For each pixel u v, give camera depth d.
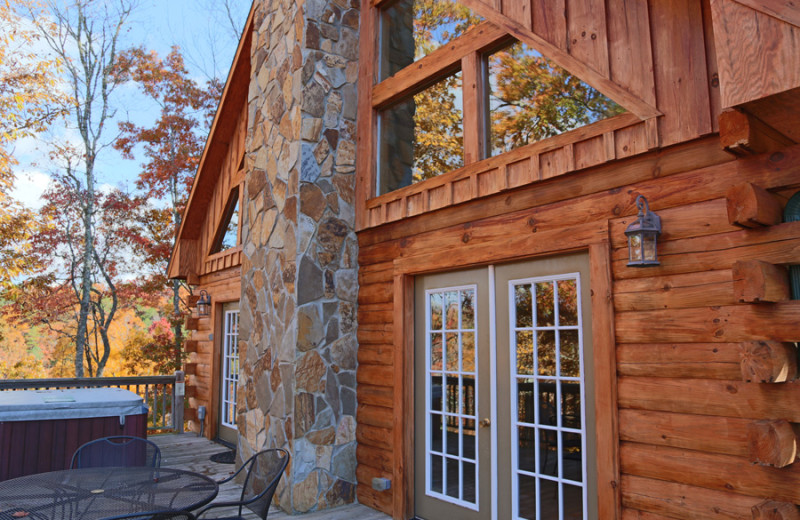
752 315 2.36
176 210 15.07
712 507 2.51
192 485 3.05
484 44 4.01
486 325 3.96
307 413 4.74
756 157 2.50
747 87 1.95
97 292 15.03
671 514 2.66
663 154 2.89
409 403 4.48
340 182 5.26
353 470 4.98
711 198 2.67
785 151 2.40
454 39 4.45
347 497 4.89
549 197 3.49
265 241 5.57
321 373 4.89
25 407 4.81
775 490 2.29
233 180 8.12
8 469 4.71
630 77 2.99
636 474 2.84
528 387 3.60
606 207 3.16
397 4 5.21
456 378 4.19
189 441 7.95
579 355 3.29
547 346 3.51
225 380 8.03
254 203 5.96
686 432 2.64
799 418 2.23
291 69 5.34
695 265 2.69
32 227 13.73
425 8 4.84
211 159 8.58
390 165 5.07
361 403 5.02
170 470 3.42
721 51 2.04
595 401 3.06
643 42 2.95
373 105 5.21
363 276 5.18
